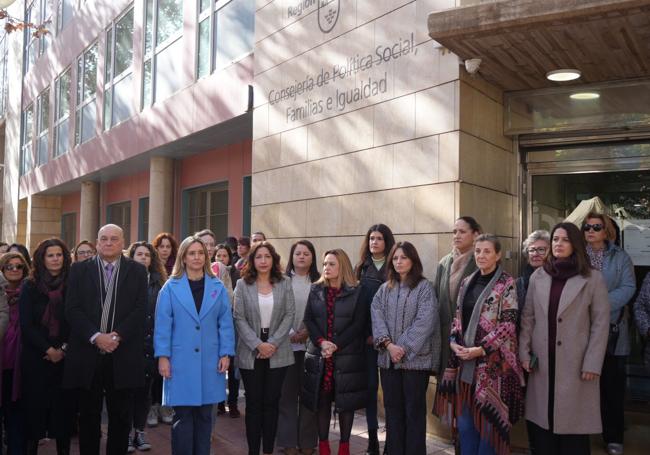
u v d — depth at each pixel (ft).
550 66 18.24
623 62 17.67
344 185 23.36
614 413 16.99
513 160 21.45
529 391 13.94
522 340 14.06
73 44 56.80
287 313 17.03
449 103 19.20
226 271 21.43
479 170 19.69
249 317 16.79
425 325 15.24
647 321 15.75
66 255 17.15
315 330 16.60
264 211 28.07
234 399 21.66
